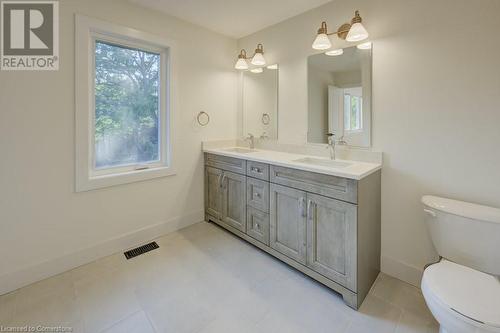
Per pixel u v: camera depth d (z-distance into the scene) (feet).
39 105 5.98
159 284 6.06
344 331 4.73
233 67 10.32
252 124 9.93
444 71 5.39
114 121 7.53
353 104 6.86
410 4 5.74
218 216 9.20
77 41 6.38
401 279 6.28
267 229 7.26
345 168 5.79
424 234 5.90
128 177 7.64
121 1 7.10
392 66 6.10
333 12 7.16
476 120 5.09
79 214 6.79
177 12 7.97
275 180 6.88
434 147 5.63
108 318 4.98
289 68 8.46
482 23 4.91
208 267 6.79
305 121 8.11
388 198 6.38
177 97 8.64
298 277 6.39
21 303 5.37
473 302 3.57
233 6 7.55
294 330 4.75
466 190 5.28
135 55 7.82
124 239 7.70
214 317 5.05
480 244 4.57
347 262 5.39
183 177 9.12
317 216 5.90
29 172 5.94
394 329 4.76
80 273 6.48
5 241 5.70
